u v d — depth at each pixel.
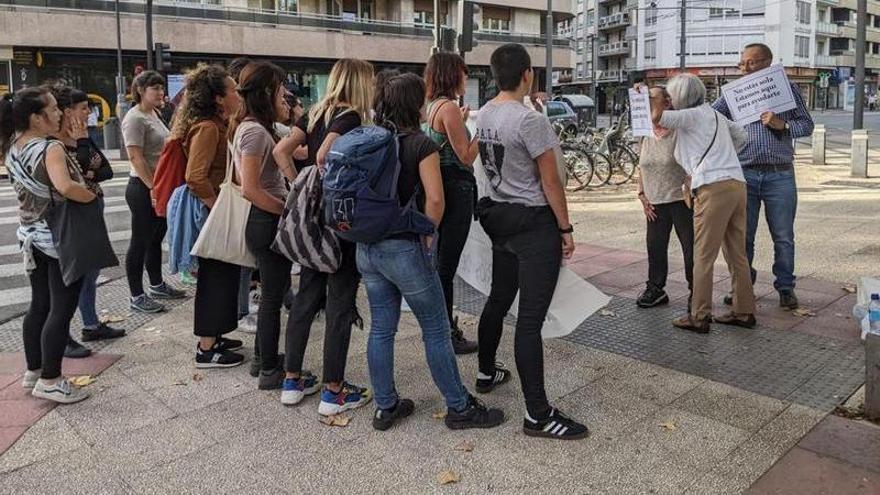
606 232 8.86
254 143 3.84
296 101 5.32
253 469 3.26
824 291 5.84
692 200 5.04
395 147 3.24
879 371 3.54
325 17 34.03
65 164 3.76
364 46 35.47
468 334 5.09
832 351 4.54
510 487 3.05
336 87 3.79
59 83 4.72
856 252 7.15
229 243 4.04
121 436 3.60
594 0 78.94
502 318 3.93
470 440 3.49
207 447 3.47
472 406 3.65
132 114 5.60
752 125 5.30
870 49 83.50
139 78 5.65
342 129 3.68
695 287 4.93
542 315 3.45
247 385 4.23
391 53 36.50
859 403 3.77
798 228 8.45
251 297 5.89
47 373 3.94
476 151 4.03
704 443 3.38
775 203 5.35
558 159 3.35
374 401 3.86
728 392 3.95
